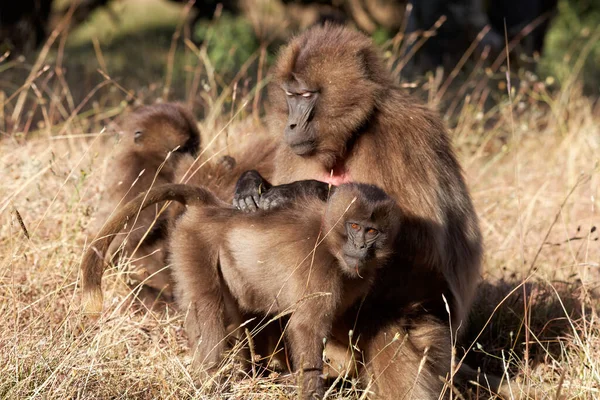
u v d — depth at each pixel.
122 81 24.64
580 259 14.18
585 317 11.56
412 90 22.38
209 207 9.77
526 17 28.94
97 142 16.77
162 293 12.03
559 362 10.68
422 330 9.73
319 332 8.69
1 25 24.88
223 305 9.60
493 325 11.90
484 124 21.91
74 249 11.54
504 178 18.48
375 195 8.73
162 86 23.75
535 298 12.05
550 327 11.70
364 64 9.77
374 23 32.72
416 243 9.51
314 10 32.25
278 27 29.95
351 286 9.12
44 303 10.45
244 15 31.91
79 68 26.16
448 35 26.00
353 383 9.37
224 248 9.45
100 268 9.41
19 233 11.42
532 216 16.00
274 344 10.07
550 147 19.86
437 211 9.62
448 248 9.95
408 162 9.55
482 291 12.55
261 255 9.07
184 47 32.72
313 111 9.70
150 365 9.32
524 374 10.13
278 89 10.25
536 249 14.37
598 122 22.69
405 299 9.74
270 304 9.39
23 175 12.70
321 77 9.62
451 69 25.55
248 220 9.34
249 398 9.05
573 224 15.80
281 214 9.18
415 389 9.37
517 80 24.69
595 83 30.20
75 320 9.98
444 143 10.16
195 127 13.75
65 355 8.85
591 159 18.80
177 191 9.82
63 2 28.62
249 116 17.86
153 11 42.03
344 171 9.97
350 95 9.57
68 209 12.28
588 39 37.22
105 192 12.98
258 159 11.93
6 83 21.20
